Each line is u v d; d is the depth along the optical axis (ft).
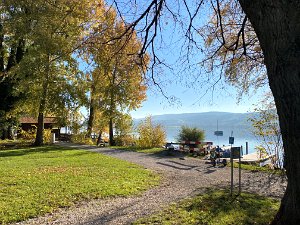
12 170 47.50
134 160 66.69
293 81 12.95
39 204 30.76
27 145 100.63
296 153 13.29
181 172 53.11
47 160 60.85
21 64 81.82
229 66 39.04
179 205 30.30
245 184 42.50
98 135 136.36
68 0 33.09
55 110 91.25
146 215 27.35
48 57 72.49
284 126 13.46
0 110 104.53
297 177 13.56
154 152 82.94
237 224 23.98
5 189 35.70
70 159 62.90
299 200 13.87
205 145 85.66
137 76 30.30
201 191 37.52
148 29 25.22
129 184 41.24
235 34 41.14
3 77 105.19
